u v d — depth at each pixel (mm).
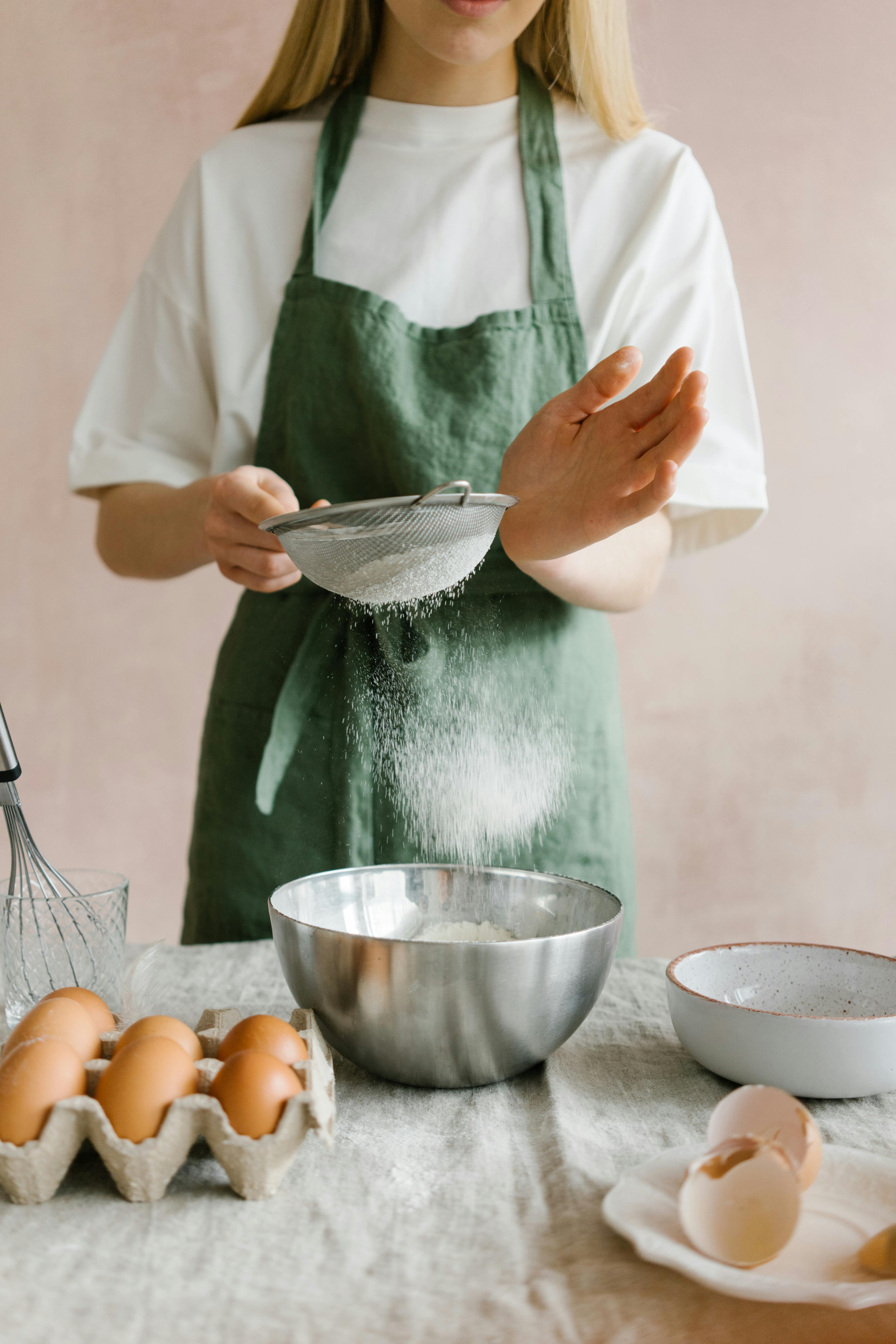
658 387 793
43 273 2291
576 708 1171
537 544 904
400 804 1118
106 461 1308
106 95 2240
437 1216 565
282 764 1118
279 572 1002
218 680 1242
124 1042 642
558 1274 510
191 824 2334
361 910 851
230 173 1268
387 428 1149
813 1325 475
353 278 1218
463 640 1120
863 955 790
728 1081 736
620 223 1220
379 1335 468
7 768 795
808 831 2133
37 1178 564
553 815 1148
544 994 689
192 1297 494
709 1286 465
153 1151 562
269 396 1233
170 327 1304
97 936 805
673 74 2010
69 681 2342
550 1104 692
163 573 1274
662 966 988
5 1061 598
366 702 1122
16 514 2332
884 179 2023
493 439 1150
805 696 2113
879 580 2094
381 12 1251
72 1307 485
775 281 2039
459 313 1203
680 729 2123
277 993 880
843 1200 547
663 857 2139
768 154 2021
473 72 1222
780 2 2002
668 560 2088
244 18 2189
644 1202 535
